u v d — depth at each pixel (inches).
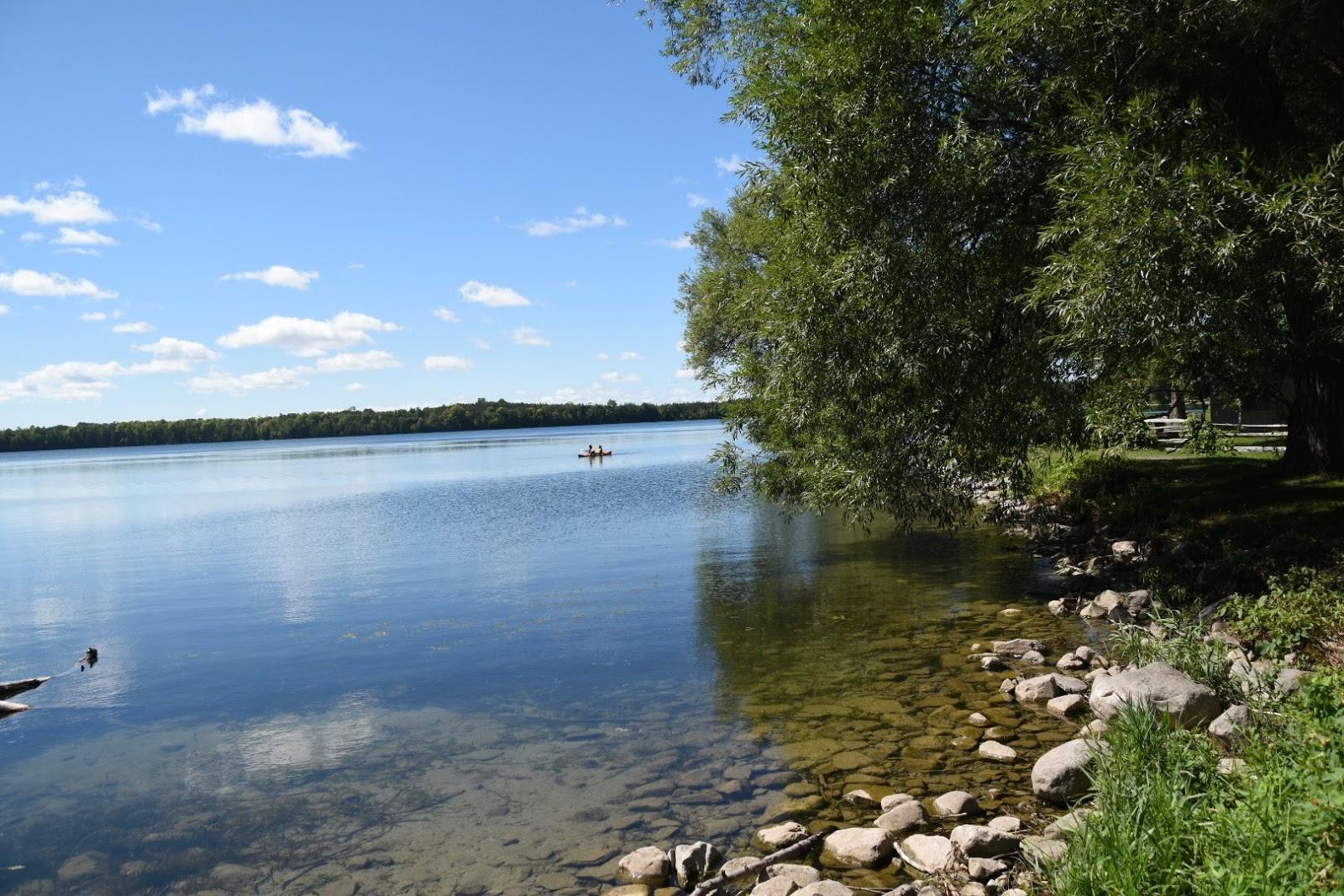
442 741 365.1
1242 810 183.0
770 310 549.0
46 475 3341.5
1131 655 383.6
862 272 477.7
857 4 478.3
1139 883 172.9
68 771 351.3
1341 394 666.2
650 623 567.2
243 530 1282.0
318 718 405.4
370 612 654.5
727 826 269.7
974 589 608.1
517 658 493.7
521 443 5477.4
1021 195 494.9
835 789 290.8
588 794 301.3
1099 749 254.1
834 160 475.2
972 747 318.7
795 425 610.9
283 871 259.1
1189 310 355.9
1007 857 229.5
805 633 512.1
